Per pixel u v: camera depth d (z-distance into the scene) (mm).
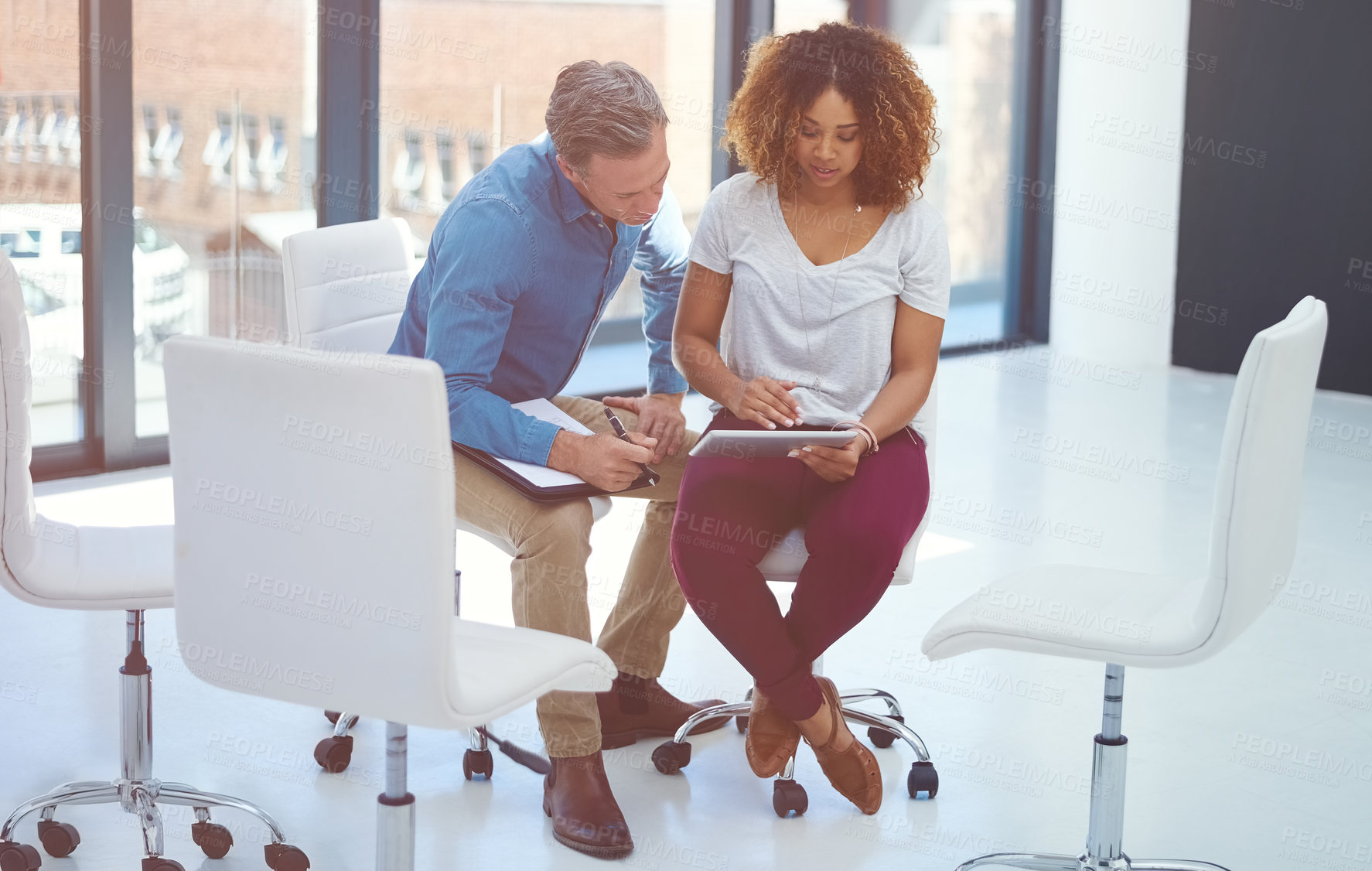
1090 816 2131
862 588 2299
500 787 2559
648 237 2695
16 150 4266
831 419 2430
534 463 2355
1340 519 4449
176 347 1677
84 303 4492
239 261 4727
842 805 2520
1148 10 6637
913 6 6473
